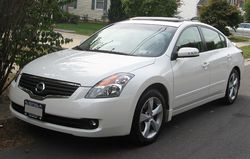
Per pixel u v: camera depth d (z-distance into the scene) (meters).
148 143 5.93
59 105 5.26
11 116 6.64
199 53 7.29
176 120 7.38
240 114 7.97
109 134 5.36
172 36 6.74
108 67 5.65
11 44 7.05
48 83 5.44
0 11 6.61
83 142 5.87
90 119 5.22
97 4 34.59
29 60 7.45
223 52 8.16
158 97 6.00
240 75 8.91
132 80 5.53
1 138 5.82
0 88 7.34
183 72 6.58
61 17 7.75
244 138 6.56
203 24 7.82
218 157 5.69
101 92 5.27
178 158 5.56
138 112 5.61
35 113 5.47
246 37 32.62
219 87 7.97
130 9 25.20
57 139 5.92
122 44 6.66
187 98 6.82
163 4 24.52
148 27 7.02
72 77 5.39
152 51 6.43
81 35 22.53
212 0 29.05
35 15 7.15
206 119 7.52
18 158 5.21
